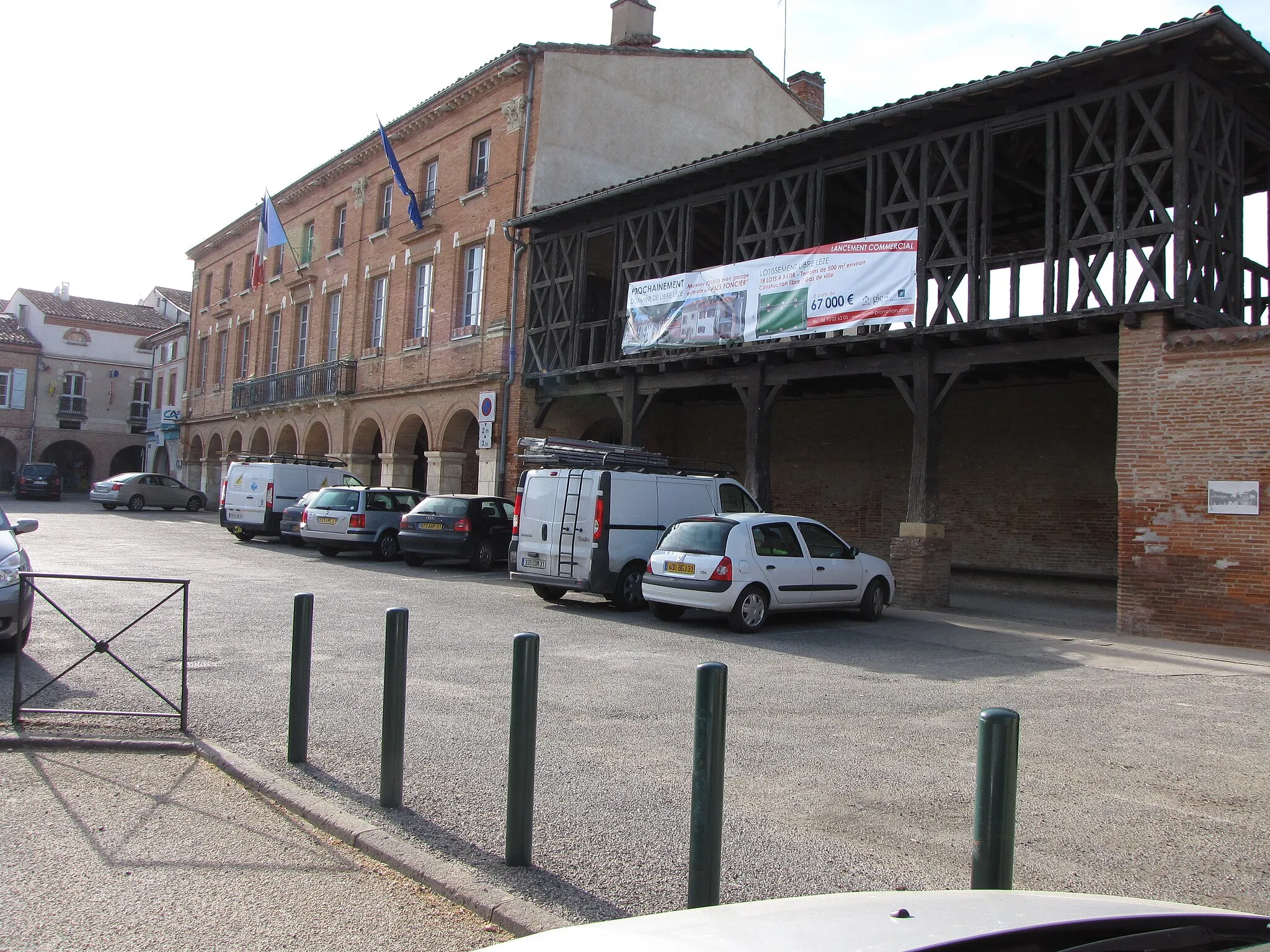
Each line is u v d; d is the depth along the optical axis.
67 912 3.74
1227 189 12.66
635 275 19.36
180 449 42.44
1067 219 12.82
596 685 8.18
